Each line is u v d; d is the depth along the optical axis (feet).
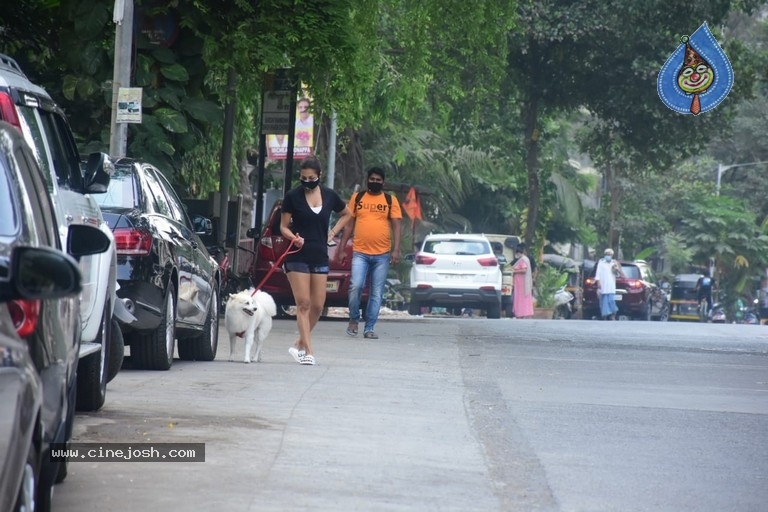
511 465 74.43
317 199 128.57
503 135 372.58
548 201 445.78
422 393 106.63
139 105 151.33
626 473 73.56
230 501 61.52
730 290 611.06
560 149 504.84
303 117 279.28
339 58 184.65
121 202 113.39
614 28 335.67
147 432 79.92
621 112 349.20
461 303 290.76
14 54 186.80
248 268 275.18
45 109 83.92
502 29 258.16
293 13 180.65
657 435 88.22
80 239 63.82
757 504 66.64
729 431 91.61
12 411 41.47
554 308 422.41
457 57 301.02
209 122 180.34
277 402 96.32
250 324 131.44
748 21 612.70
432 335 183.52
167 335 116.47
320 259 129.29
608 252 371.76
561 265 506.48
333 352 147.54
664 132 357.20
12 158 52.54
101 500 61.21
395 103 279.49
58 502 60.49
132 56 173.06
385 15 273.13
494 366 135.54
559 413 97.19
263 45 177.99
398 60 278.26
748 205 638.53
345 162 361.92
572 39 336.29
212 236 163.63
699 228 588.09
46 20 181.27
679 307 473.67
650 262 638.53
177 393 100.17
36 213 53.93
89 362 86.02
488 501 64.28
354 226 170.91
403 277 404.77
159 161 176.96
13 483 41.86
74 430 79.77
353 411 93.09
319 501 62.49
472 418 92.38
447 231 441.68
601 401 106.22
